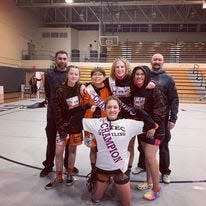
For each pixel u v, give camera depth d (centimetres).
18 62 2084
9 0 1925
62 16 2411
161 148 364
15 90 2025
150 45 2409
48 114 369
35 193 332
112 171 284
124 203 293
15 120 813
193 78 1744
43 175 382
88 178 350
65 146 363
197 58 2280
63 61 363
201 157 489
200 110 1116
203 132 700
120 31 2527
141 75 300
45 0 2094
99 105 322
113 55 2428
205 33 2417
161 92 323
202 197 330
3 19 1855
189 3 1842
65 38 2395
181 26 2434
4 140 580
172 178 386
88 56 2398
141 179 375
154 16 2322
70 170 352
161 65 355
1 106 1122
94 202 310
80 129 334
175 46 2375
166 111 349
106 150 281
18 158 462
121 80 317
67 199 318
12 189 343
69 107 336
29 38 2273
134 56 2394
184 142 595
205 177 392
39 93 1548
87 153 491
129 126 283
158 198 325
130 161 360
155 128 288
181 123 816
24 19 2169
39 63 2105
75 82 333
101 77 325
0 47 1828
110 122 283
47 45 2427
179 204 312
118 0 2056
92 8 2312
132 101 315
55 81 360
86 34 2547
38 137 611
